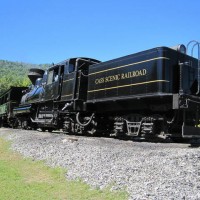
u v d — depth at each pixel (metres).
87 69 16.20
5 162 10.77
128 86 12.59
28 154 11.51
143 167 7.50
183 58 12.06
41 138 14.33
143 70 11.95
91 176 7.71
